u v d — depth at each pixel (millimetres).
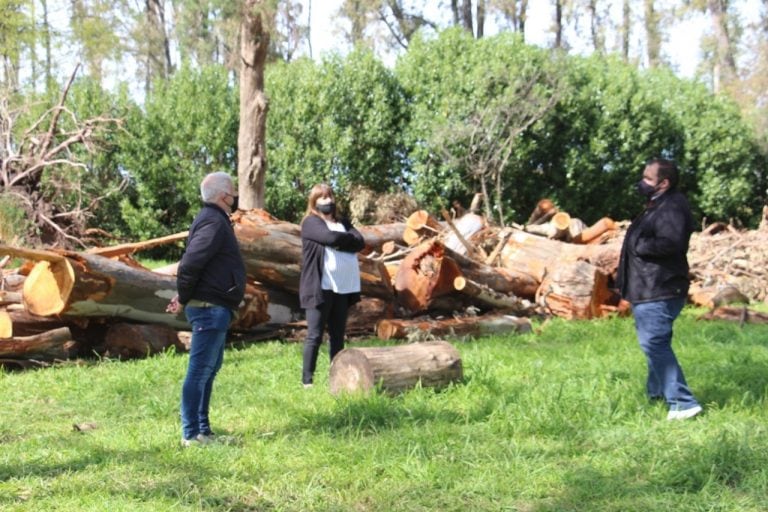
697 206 24219
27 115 21141
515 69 21609
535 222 17328
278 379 7391
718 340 9656
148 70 38281
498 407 5801
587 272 11805
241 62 17109
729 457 4613
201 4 17016
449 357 6598
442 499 4238
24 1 25516
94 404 6578
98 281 8508
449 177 21625
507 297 11539
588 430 5395
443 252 10812
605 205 23500
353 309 10422
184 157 21781
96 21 29219
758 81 29328
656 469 4562
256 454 4996
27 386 7375
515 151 21703
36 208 17344
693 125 23812
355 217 21391
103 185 21656
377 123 21578
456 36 23000
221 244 5121
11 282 9633
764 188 25969
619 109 22922
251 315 9797
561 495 4258
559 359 8109
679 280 5668
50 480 4590
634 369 7281
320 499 4277
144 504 4156
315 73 21797
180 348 9312
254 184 17203
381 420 5703
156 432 5598
